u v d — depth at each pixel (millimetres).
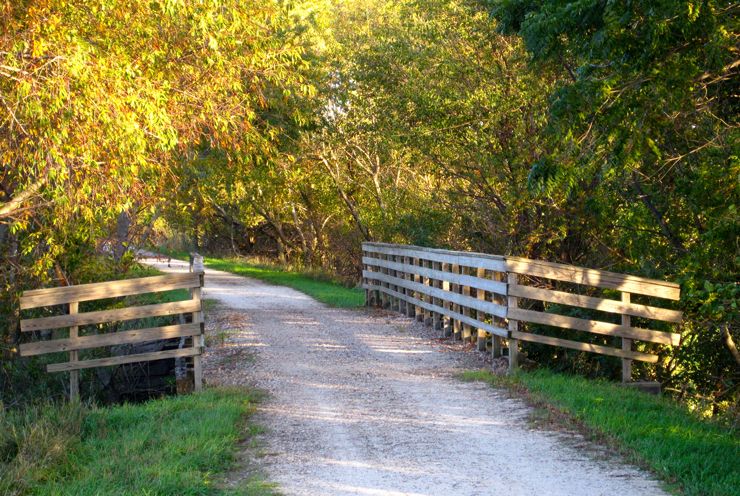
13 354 11391
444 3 15867
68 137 8414
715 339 12172
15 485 5586
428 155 16531
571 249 15023
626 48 8336
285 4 13562
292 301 21766
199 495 5547
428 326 15227
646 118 9039
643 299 11164
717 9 8117
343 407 8625
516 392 9141
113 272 12602
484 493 5641
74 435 6914
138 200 11664
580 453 6645
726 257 9906
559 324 10000
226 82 11414
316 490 5727
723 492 5383
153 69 10117
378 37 19344
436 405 8648
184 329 9508
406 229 19375
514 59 14078
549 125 9945
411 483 5895
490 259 10938
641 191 11812
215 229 45625
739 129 9234
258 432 7488
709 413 10703
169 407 8344
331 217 34969
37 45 7930
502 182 15508
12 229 9211
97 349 11875
